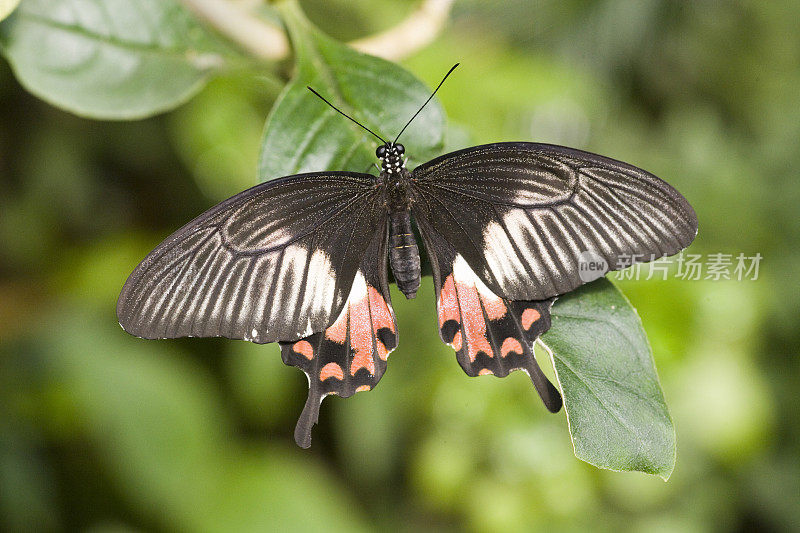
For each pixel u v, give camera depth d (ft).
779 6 2.52
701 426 2.21
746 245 2.48
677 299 2.11
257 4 1.79
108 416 2.12
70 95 1.79
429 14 1.78
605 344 1.67
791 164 2.56
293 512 2.10
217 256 1.69
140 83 1.79
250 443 2.36
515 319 1.69
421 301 2.14
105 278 2.37
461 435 2.15
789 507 2.37
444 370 2.15
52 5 1.78
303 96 1.72
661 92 2.63
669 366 2.13
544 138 2.42
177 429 2.12
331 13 2.25
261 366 2.22
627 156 2.58
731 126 2.74
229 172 2.15
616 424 1.65
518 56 2.46
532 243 1.69
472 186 1.72
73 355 2.19
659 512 2.26
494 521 2.12
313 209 1.72
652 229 1.67
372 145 1.72
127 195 2.52
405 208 1.72
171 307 1.67
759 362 2.39
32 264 2.42
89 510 2.18
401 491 2.45
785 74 2.64
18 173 2.44
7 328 2.27
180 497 2.10
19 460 2.16
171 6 1.79
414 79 1.72
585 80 2.46
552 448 2.13
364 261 1.73
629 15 2.44
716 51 2.58
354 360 1.72
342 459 2.51
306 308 1.71
